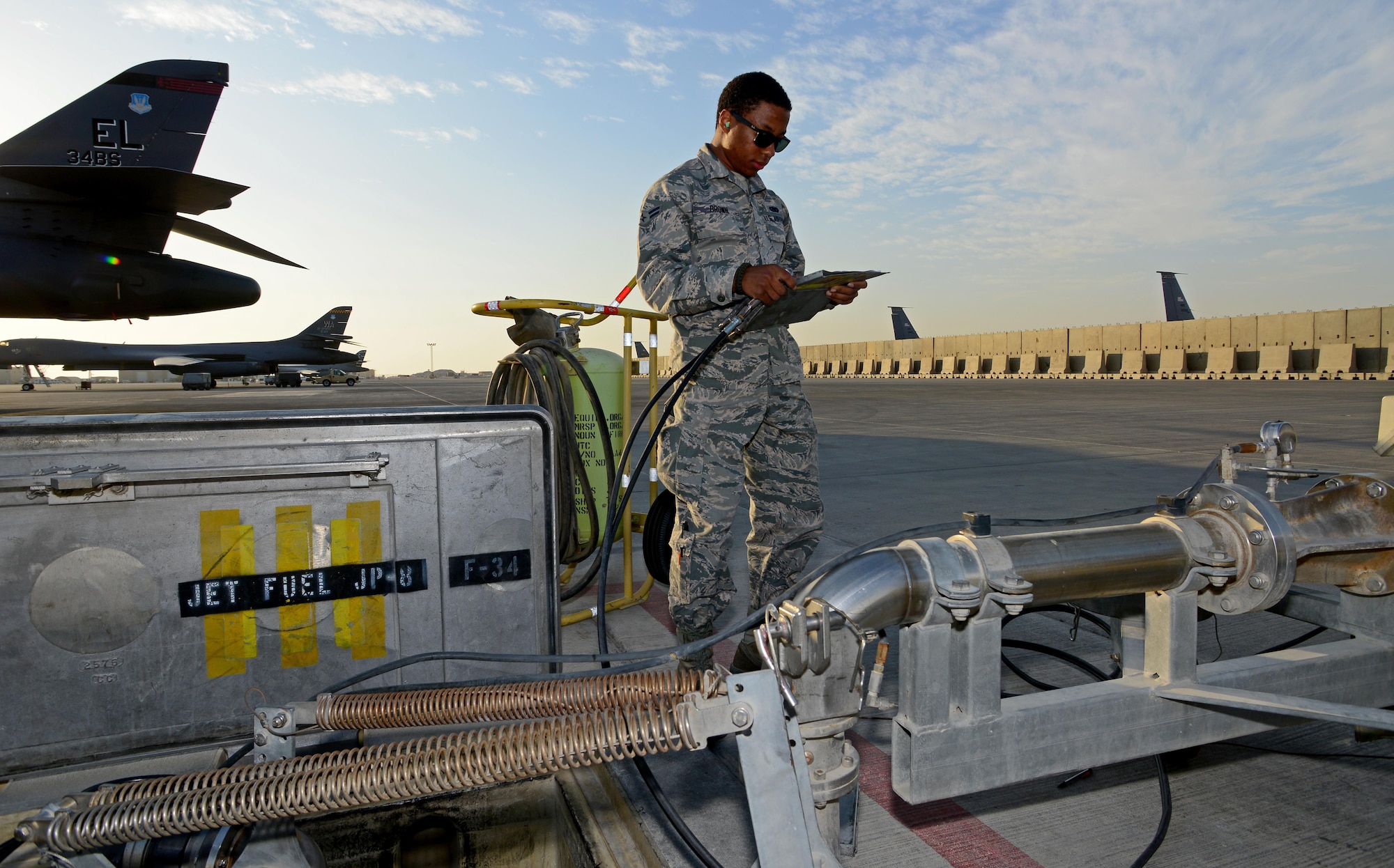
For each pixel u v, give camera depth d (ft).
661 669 4.00
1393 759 5.93
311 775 3.18
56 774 4.40
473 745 3.21
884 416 43.52
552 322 9.01
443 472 4.89
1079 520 5.18
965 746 3.91
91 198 42.22
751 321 5.73
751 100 6.22
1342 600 5.37
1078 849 4.85
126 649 4.42
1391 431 5.98
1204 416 38.65
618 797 5.21
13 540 4.19
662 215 6.25
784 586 6.85
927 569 3.80
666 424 6.40
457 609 4.99
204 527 4.49
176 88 44.37
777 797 3.09
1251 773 5.78
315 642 4.75
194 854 3.38
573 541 8.14
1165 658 4.44
